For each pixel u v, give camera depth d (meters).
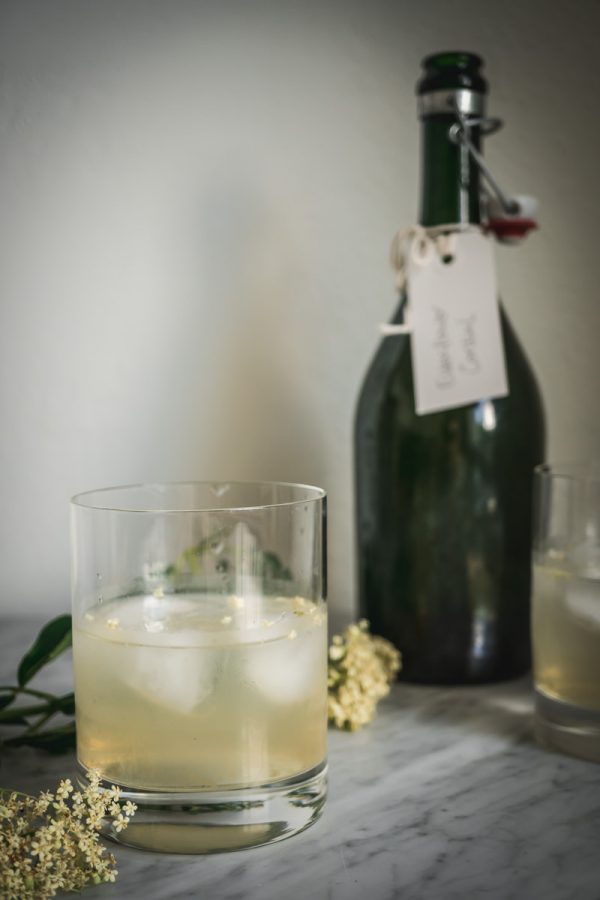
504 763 0.53
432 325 0.61
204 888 0.44
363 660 0.58
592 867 0.45
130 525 0.45
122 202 0.70
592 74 0.69
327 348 0.71
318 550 0.48
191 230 0.70
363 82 0.70
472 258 0.61
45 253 0.70
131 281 0.70
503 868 0.45
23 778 0.52
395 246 0.63
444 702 0.61
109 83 0.69
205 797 0.45
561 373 0.71
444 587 0.62
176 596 0.45
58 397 0.71
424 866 0.45
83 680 0.47
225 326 0.71
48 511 0.72
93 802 0.44
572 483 0.53
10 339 0.70
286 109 0.70
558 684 0.54
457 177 0.61
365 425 0.63
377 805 0.50
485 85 0.61
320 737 0.48
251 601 0.45
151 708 0.45
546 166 0.70
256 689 0.45
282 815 0.46
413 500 0.61
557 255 0.70
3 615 0.72
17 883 0.42
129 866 0.45
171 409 0.71
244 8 0.69
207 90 0.69
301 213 0.70
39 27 0.69
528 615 0.63
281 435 0.72
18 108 0.69
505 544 0.62
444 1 0.69
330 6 0.69
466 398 0.60
